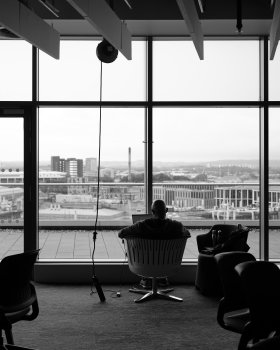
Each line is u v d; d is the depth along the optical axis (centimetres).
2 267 279
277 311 251
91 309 459
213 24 536
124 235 457
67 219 701
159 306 470
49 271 573
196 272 549
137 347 354
